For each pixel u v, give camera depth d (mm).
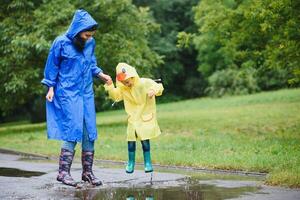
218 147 11859
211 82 43562
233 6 17766
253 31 16031
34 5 21047
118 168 9367
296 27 13352
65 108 7297
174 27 49656
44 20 19625
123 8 20969
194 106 34000
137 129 7488
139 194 6629
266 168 8609
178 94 52438
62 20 19891
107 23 21359
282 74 40969
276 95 34031
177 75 52406
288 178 7102
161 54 48281
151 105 7543
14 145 14570
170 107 35469
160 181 7688
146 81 7438
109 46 20641
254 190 6766
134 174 8398
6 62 19953
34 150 12906
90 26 7309
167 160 9875
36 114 36188
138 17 21922
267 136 13898
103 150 12273
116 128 19609
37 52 19375
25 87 19938
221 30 16891
